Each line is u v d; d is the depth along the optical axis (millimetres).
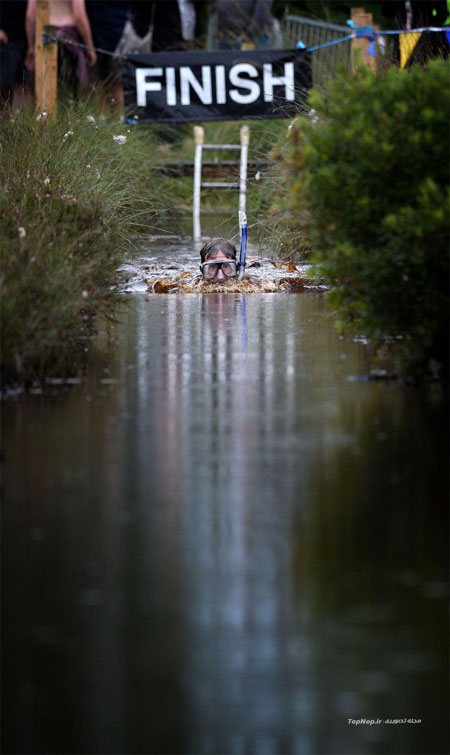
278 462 10617
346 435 11555
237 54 41844
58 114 37969
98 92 47625
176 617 7254
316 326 18891
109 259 18141
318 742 6055
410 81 13648
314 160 13758
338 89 14086
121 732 6066
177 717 6207
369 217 13625
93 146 34094
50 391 13820
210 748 5977
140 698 6359
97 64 52781
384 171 13445
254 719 6184
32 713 6242
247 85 41969
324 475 10188
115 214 26969
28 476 10242
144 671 6609
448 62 14398
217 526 8906
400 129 13398
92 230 18484
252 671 6594
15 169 24062
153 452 11016
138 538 8656
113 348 16734
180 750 5965
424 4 37562
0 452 11008
